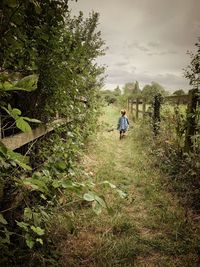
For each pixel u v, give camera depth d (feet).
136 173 17.29
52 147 9.80
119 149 26.71
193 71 14.83
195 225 10.61
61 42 8.69
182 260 8.52
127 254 8.55
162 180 15.48
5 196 6.67
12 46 5.73
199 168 13.56
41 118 9.60
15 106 8.62
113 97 118.32
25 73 7.52
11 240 7.10
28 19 7.56
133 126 41.16
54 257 7.75
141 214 11.74
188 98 16.47
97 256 8.24
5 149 3.63
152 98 28.66
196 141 14.23
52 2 7.66
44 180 5.57
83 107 16.67
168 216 11.12
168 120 20.56
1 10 4.90
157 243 9.37
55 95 9.49
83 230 9.70
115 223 10.29
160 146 21.11
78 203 11.23
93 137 25.13
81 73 12.87
